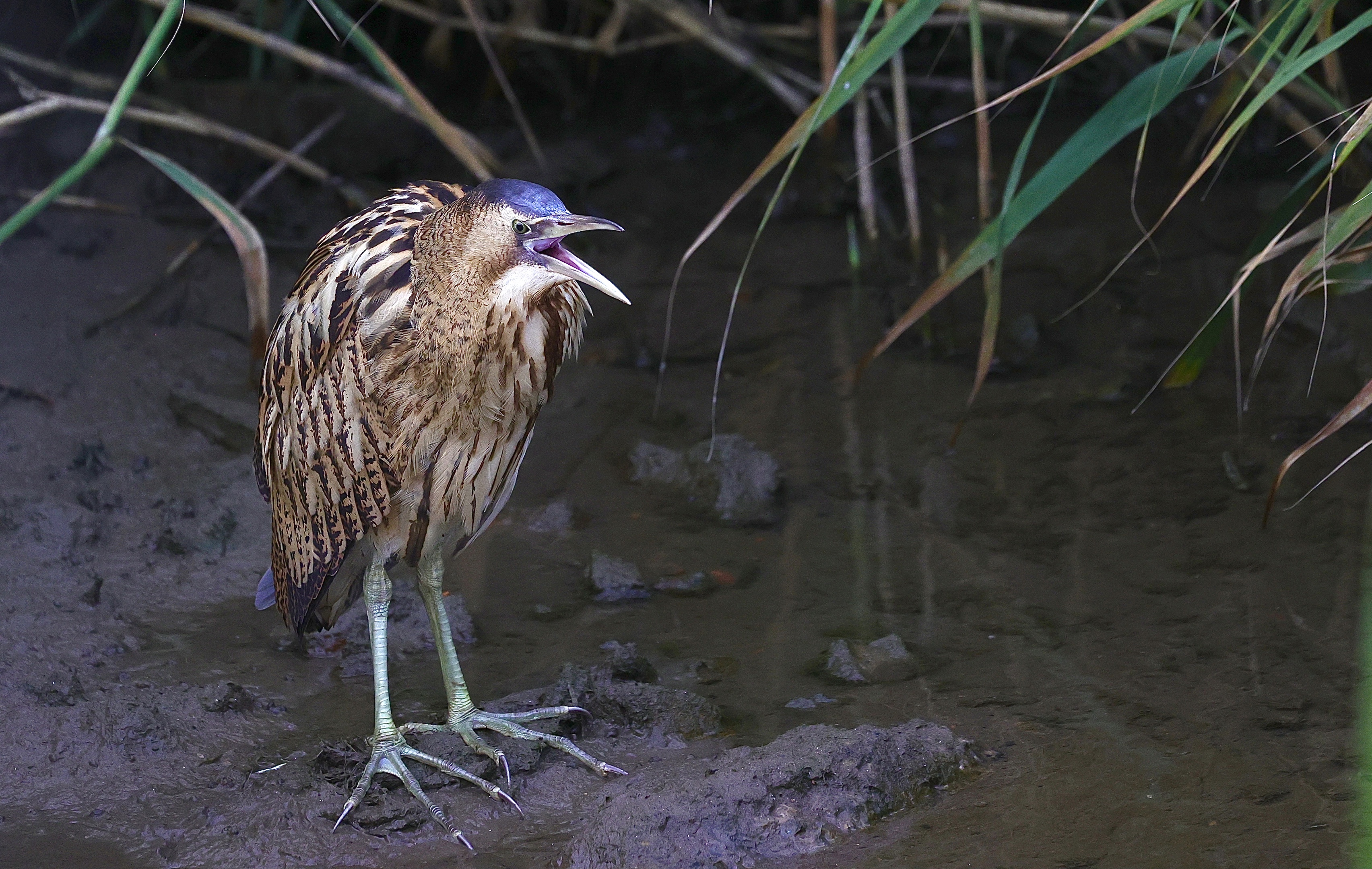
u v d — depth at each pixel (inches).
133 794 267.6
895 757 260.8
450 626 320.2
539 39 615.2
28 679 295.9
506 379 263.9
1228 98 366.9
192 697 292.0
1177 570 338.3
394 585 339.0
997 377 449.7
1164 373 438.9
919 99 690.8
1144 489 377.7
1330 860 232.4
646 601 337.4
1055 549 352.5
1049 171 310.7
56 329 445.4
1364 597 319.9
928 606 330.6
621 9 601.9
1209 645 306.3
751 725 286.2
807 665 307.9
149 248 513.3
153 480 379.6
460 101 685.9
